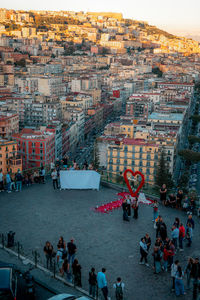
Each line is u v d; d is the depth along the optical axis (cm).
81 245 4328
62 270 3722
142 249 3912
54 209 5281
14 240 4406
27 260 3978
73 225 4812
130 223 4909
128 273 3831
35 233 4588
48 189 6059
